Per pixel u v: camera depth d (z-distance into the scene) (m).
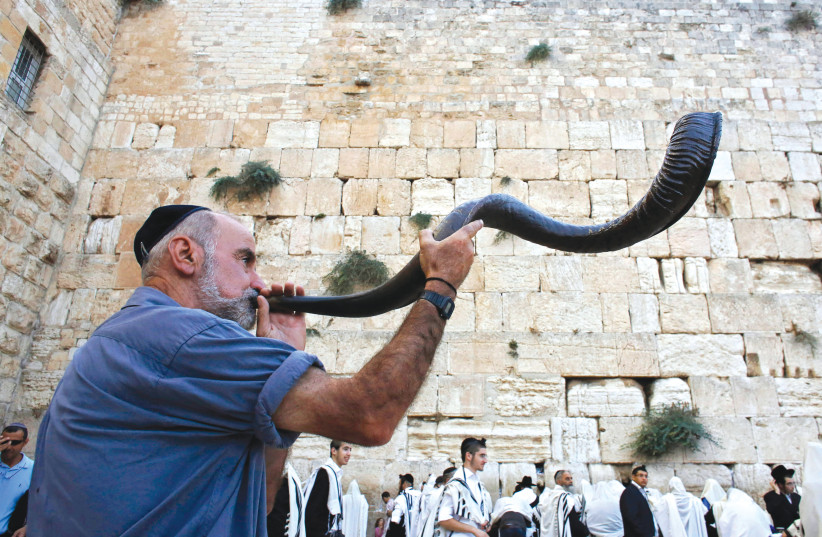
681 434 8.38
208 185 10.48
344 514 7.55
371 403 1.36
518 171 10.43
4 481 5.88
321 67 11.41
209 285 1.79
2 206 8.77
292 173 10.52
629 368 9.09
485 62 11.36
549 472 8.47
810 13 11.47
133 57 11.51
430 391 9.00
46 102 9.66
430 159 10.57
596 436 8.71
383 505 8.31
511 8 11.84
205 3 11.99
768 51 11.27
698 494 8.31
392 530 7.34
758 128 10.62
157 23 11.82
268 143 10.77
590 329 9.33
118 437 1.31
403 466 8.58
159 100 11.14
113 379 1.36
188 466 1.32
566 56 11.34
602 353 9.18
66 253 9.95
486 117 10.88
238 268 1.90
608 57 11.31
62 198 10.05
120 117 10.99
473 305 9.50
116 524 1.23
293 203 10.30
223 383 1.35
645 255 9.78
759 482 8.36
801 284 9.65
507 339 9.29
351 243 10.01
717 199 10.25
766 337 9.23
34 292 9.42
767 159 10.39
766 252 9.78
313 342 9.35
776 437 8.62
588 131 10.71
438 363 9.17
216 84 11.27
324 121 10.94
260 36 11.69
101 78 11.12
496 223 1.98
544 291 9.58
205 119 10.98
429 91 11.13
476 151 10.61
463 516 5.26
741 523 6.59
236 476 1.36
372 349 9.31
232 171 10.58
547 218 1.94
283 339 2.05
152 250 1.82
